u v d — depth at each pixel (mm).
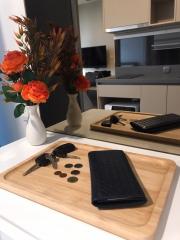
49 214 506
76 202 512
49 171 656
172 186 575
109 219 453
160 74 764
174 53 728
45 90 766
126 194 488
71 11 896
